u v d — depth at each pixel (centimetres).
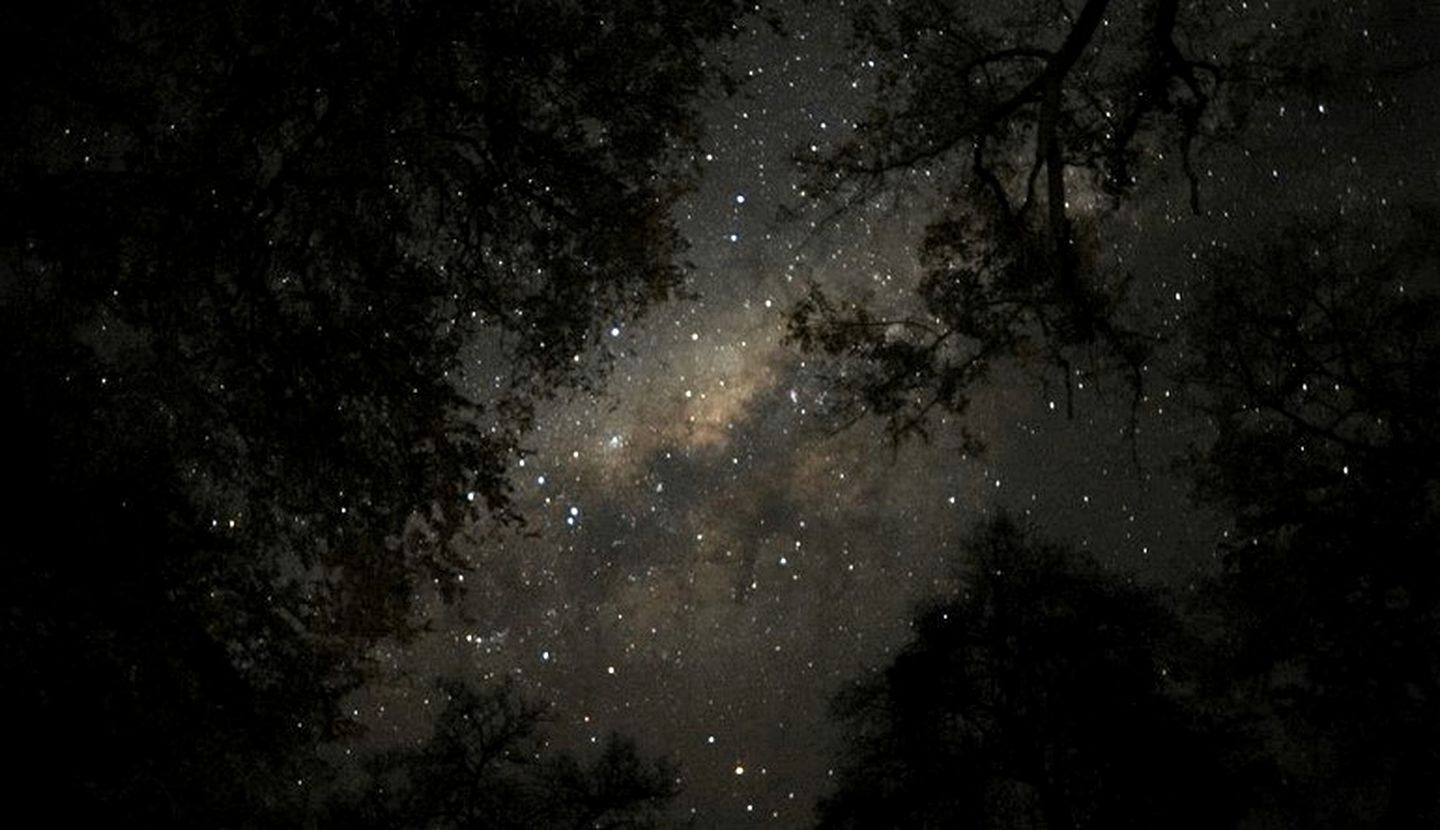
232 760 627
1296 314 1038
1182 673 887
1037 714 802
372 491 725
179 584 592
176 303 654
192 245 636
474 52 700
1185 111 838
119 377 654
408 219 716
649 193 736
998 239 947
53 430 557
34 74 579
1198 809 782
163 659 573
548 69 703
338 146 668
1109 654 816
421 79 676
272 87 634
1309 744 936
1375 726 889
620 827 786
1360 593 933
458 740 784
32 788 515
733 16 724
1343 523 942
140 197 614
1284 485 990
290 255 686
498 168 711
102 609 546
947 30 970
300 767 692
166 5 621
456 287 738
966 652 823
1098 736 795
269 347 680
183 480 611
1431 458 934
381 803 738
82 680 534
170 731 575
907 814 805
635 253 732
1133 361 937
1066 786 799
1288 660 953
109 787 548
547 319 748
